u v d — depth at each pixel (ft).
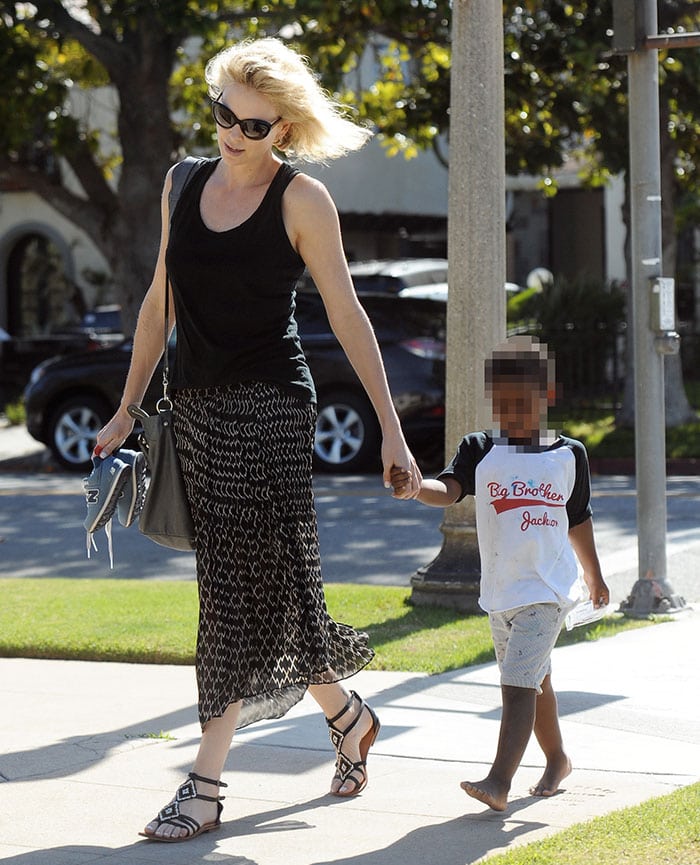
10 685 27.27
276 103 17.60
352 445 66.90
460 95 33.63
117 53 77.20
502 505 18.13
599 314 89.20
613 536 45.57
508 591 18.08
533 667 17.78
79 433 74.08
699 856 15.29
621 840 16.10
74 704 25.57
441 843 17.19
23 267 132.87
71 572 43.42
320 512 53.72
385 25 71.92
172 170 18.40
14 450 84.33
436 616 32.32
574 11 70.79
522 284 131.64
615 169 75.20
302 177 17.71
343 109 20.12
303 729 23.52
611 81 73.51
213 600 17.84
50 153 119.24
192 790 17.83
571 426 77.56
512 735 17.61
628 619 32.71
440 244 131.03
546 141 76.74
